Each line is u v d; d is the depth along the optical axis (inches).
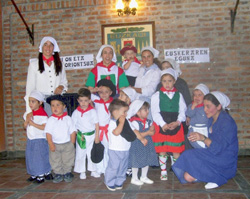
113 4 229.1
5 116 244.4
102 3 229.6
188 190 138.7
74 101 193.6
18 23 241.8
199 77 220.4
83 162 163.5
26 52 241.1
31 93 159.3
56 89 168.4
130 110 148.5
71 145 160.6
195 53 220.5
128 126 140.3
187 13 221.0
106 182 142.4
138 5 225.5
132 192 138.5
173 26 222.2
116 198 130.9
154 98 160.4
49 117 160.7
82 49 233.6
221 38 218.1
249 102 215.5
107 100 166.4
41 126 157.6
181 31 221.6
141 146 147.5
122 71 177.5
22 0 239.1
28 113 160.6
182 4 221.3
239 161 197.6
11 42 242.7
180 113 157.8
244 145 215.9
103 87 162.1
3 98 243.3
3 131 241.6
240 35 216.4
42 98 161.2
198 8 219.9
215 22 218.5
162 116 156.8
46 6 236.5
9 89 243.0
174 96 158.7
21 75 241.8
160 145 156.1
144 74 177.6
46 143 161.9
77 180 163.2
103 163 164.4
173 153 159.9
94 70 174.2
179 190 139.1
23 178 172.4
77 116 164.1
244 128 216.1
